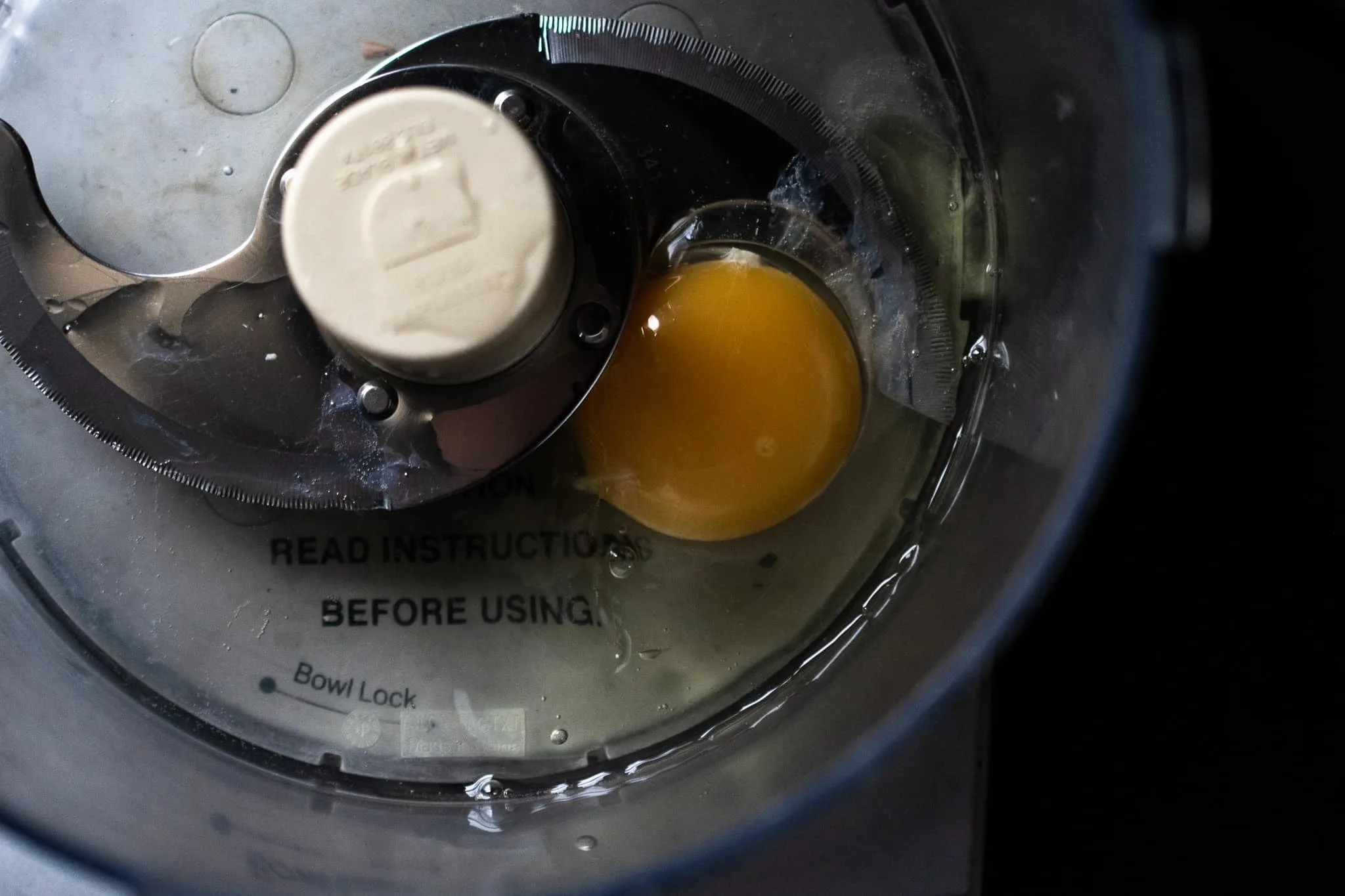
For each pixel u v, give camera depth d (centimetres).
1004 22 28
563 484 27
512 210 24
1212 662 31
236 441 26
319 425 26
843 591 28
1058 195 27
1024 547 26
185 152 27
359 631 28
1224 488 31
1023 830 31
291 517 27
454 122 24
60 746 28
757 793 26
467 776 28
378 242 24
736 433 26
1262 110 31
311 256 24
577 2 28
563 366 26
